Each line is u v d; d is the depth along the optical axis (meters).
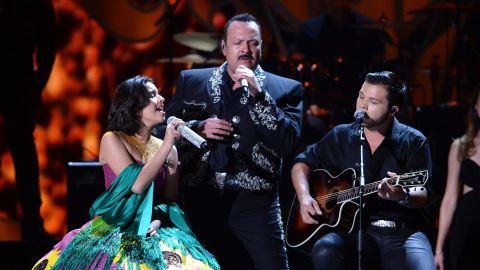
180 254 14.08
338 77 28.61
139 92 14.57
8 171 27.27
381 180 14.54
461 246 15.98
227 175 15.11
